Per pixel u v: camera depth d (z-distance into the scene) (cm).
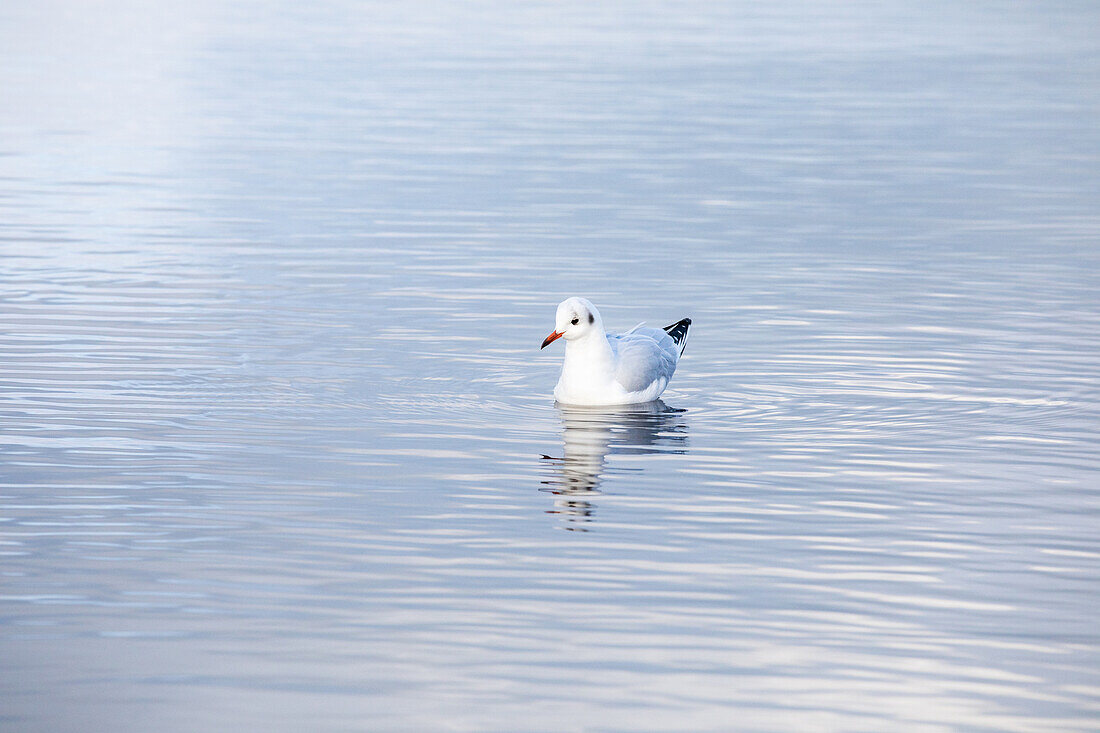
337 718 934
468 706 950
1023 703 959
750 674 993
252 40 5028
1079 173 3002
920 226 2542
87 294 2039
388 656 1013
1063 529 1244
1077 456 1430
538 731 921
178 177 2919
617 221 2573
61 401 1577
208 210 2634
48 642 1029
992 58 4778
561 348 1836
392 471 1380
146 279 2136
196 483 1340
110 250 2317
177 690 966
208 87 4044
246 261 2264
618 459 1423
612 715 940
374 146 3256
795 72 4394
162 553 1182
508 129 3462
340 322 1928
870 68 4503
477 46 4922
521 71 4372
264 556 1178
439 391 1648
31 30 5234
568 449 1452
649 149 3238
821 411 1583
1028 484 1353
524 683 979
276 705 948
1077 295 2078
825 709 950
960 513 1282
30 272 2159
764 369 1744
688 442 1478
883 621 1072
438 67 4444
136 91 3962
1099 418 1549
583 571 1155
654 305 2036
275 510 1277
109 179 2894
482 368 1744
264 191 2802
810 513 1281
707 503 1305
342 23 5538
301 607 1088
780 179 2944
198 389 1631
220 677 984
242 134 3388
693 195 2792
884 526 1252
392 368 1733
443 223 2550
